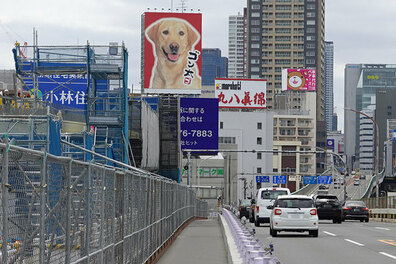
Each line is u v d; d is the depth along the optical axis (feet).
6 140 16.90
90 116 122.83
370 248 72.69
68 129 114.93
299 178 645.10
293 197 91.15
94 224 29.43
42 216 19.71
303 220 89.45
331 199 140.46
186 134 183.52
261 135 492.54
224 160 396.98
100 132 126.82
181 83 276.82
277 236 93.30
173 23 276.00
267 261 35.12
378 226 125.29
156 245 62.80
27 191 18.60
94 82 132.67
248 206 183.21
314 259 60.44
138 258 47.44
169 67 276.82
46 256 20.71
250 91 463.83
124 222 39.75
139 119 173.78
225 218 123.85
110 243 34.63
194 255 68.85
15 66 124.26
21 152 17.99
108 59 126.52
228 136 489.26
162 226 70.18
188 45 275.59
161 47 275.80
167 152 211.82
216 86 462.19
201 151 185.78
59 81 133.90
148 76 276.41
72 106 132.87
